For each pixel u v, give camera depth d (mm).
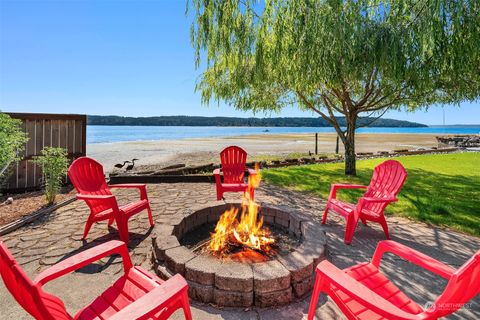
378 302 1226
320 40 4699
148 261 2693
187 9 4527
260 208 3764
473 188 6012
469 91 6082
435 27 4055
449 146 20578
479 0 3961
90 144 24062
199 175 6969
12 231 3443
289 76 5531
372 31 4941
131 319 1097
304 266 2123
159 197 5348
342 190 5891
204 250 2797
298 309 1972
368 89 6941
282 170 8664
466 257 2844
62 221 3834
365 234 3479
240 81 6617
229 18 4520
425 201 4918
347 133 7785
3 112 4910
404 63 4723
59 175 4773
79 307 1984
